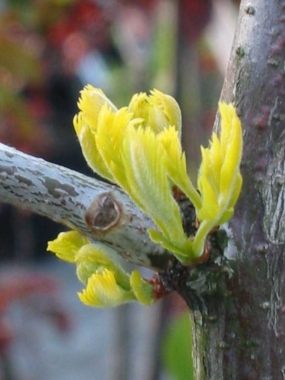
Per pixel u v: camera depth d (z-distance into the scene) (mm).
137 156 295
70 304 1386
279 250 317
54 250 326
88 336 1284
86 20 783
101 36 834
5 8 767
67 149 1463
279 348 316
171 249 306
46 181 310
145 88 776
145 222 312
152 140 295
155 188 298
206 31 697
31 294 752
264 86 323
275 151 321
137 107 322
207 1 627
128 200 313
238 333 316
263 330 316
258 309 315
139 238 312
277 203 318
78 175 314
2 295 740
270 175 320
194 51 627
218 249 314
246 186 320
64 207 311
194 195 300
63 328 813
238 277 315
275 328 316
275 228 317
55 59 842
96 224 311
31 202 310
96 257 319
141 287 314
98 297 312
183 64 625
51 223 1598
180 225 304
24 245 1328
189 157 620
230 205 300
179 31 622
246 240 317
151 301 315
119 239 312
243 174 321
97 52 965
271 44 325
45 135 804
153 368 630
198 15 625
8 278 767
